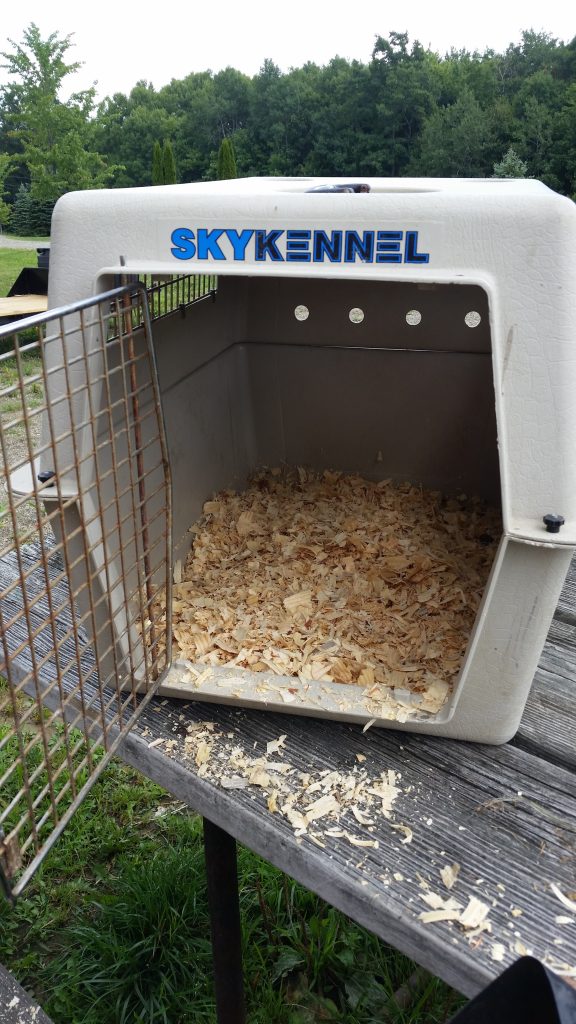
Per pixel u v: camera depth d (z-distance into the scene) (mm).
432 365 2338
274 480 2529
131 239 1188
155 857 2400
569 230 1027
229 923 1646
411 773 1291
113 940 2119
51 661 1551
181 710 1438
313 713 1385
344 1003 1998
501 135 39750
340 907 1118
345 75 45812
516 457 1116
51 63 20828
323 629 1624
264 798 1237
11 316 7867
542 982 823
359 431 2490
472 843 1156
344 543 2064
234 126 50781
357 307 2326
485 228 1050
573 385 1078
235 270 1143
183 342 1977
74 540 1318
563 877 1104
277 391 2504
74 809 1146
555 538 1091
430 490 2482
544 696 1531
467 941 1008
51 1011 2051
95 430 1235
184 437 2021
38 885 2393
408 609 1716
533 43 48812
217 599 1761
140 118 47594
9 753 2621
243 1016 1812
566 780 1283
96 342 1222
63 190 21516
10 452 4570
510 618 1208
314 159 46938
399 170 45594
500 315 1064
